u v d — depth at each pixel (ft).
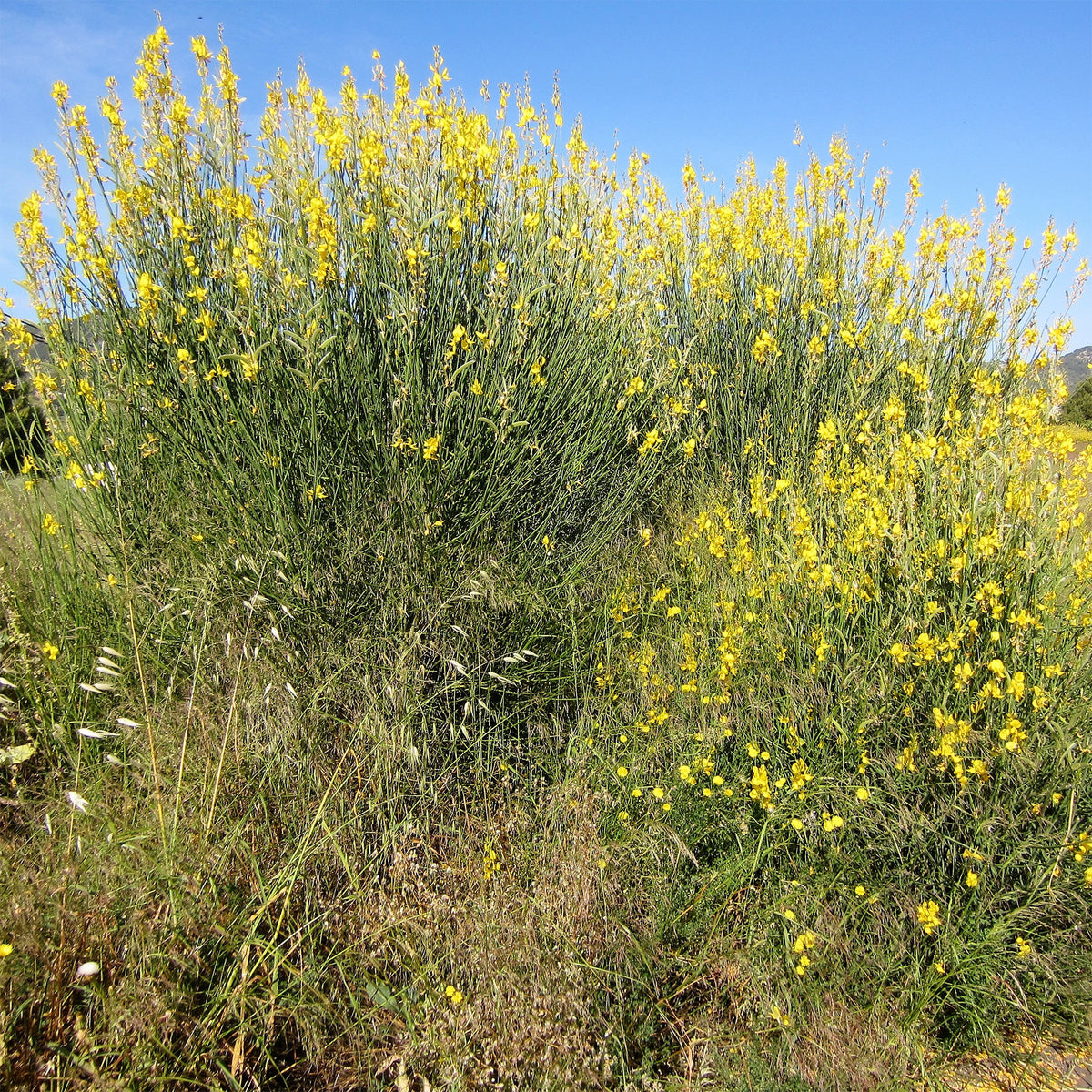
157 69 8.71
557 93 10.82
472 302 9.84
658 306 12.17
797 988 5.76
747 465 11.82
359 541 8.69
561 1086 4.99
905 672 7.14
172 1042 4.96
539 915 5.92
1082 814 6.40
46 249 8.78
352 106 9.43
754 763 7.13
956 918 6.18
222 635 8.04
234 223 9.04
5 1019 4.59
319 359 8.25
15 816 6.79
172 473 8.86
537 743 8.00
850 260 13.09
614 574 9.71
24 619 8.18
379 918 6.00
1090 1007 5.74
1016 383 10.47
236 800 6.56
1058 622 7.00
